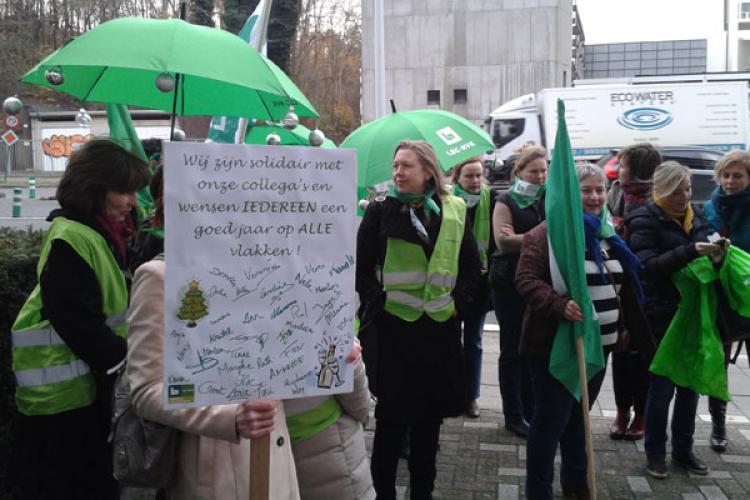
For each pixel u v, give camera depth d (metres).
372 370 3.22
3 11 33.56
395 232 3.15
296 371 1.91
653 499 3.65
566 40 35.38
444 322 3.23
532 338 3.27
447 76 34.41
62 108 35.19
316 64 45.03
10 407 3.04
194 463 2.02
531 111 20.00
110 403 2.67
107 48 2.42
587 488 3.60
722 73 20.91
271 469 2.07
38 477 2.61
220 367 1.82
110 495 2.76
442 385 3.23
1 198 23.47
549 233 3.17
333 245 1.93
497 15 33.72
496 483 3.83
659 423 3.87
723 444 4.25
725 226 4.17
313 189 1.90
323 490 2.46
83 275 2.46
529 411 4.60
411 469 3.33
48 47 33.84
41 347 2.56
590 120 18.83
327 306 1.94
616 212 4.61
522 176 4.26
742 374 5.75
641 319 3.49
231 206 1.80
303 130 5.24
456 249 3.20
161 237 2.38
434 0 34.12
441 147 4.09
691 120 18.47
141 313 1.98
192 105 3.39
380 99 7.87
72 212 2.56
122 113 3.88
